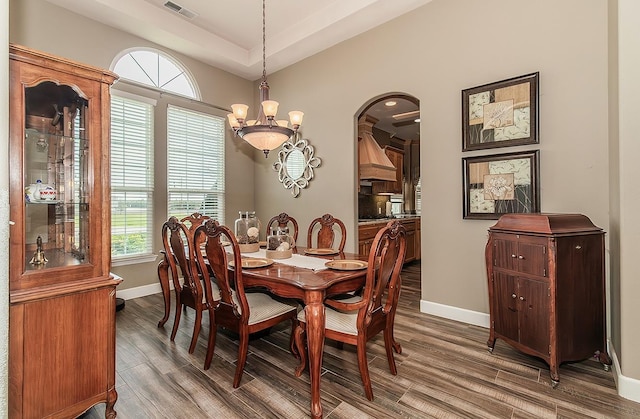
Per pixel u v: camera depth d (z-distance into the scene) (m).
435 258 3.14
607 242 2.24
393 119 6.02
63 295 1.51
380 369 2.12
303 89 4.35
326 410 1.69
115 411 1.68
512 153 2.64
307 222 4.36
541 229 1.99
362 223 4.40
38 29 3.01
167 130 4.05
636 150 1.76
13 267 1.38
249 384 1.95
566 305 1.95
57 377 1.49
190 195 4.32
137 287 3.78
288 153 4.57
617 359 1.93
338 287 1.94
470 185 2.86
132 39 3.68
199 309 2.32
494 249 2.32
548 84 2.49
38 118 1.61
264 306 2.14
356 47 3.75
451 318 3.03
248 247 2.85
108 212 1.68
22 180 1.41
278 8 3.54
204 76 4.42
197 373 2.07
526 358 2.25
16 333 1.38
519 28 2.62
